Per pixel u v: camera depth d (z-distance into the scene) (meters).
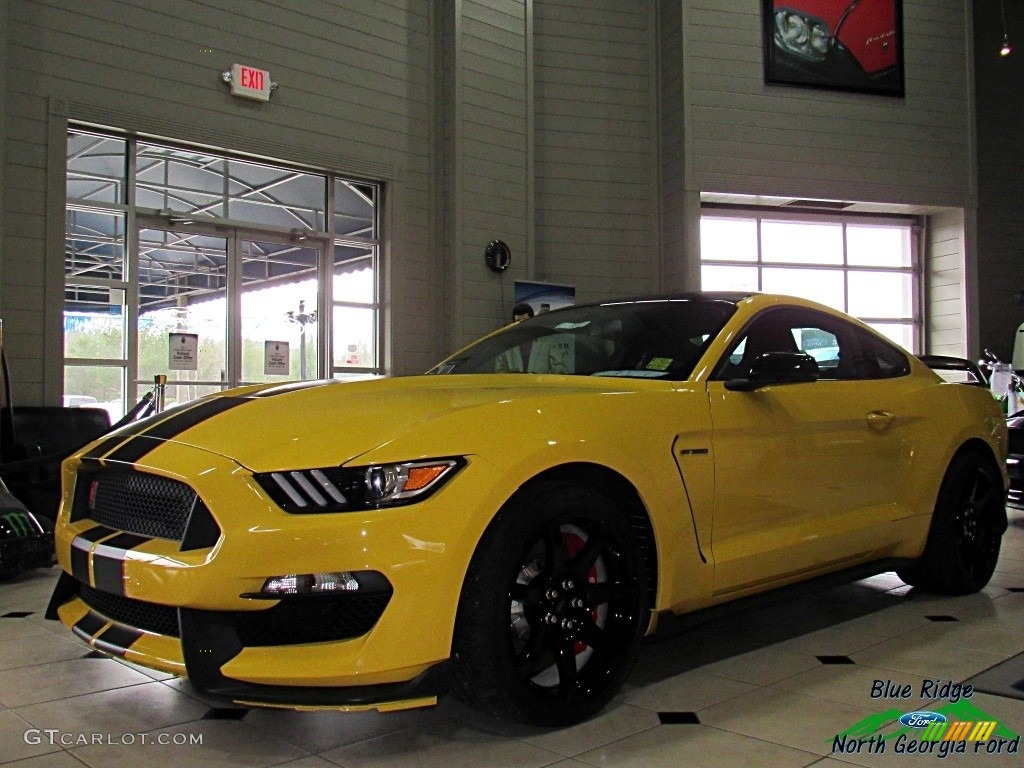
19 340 7.02
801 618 3.52
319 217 9.05
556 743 2.19
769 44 11.13
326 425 2.17
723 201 11.40
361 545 1.93
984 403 3.96
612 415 2.42
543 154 10.75
